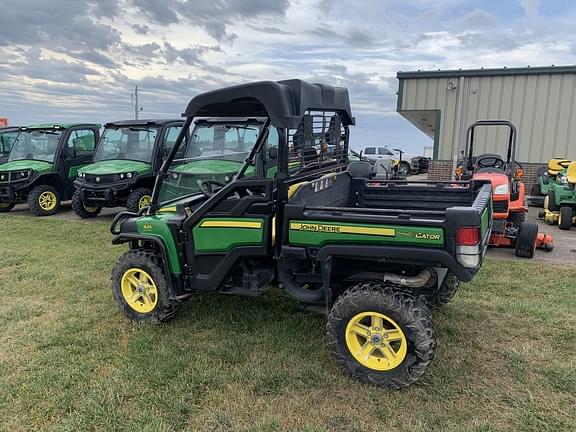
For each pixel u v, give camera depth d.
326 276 3.15
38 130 10.45
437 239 2.80
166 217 3.79
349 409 2.80
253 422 2.69
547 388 2.97
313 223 3.12
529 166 12.91
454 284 3.97
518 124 12.90
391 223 2.90
